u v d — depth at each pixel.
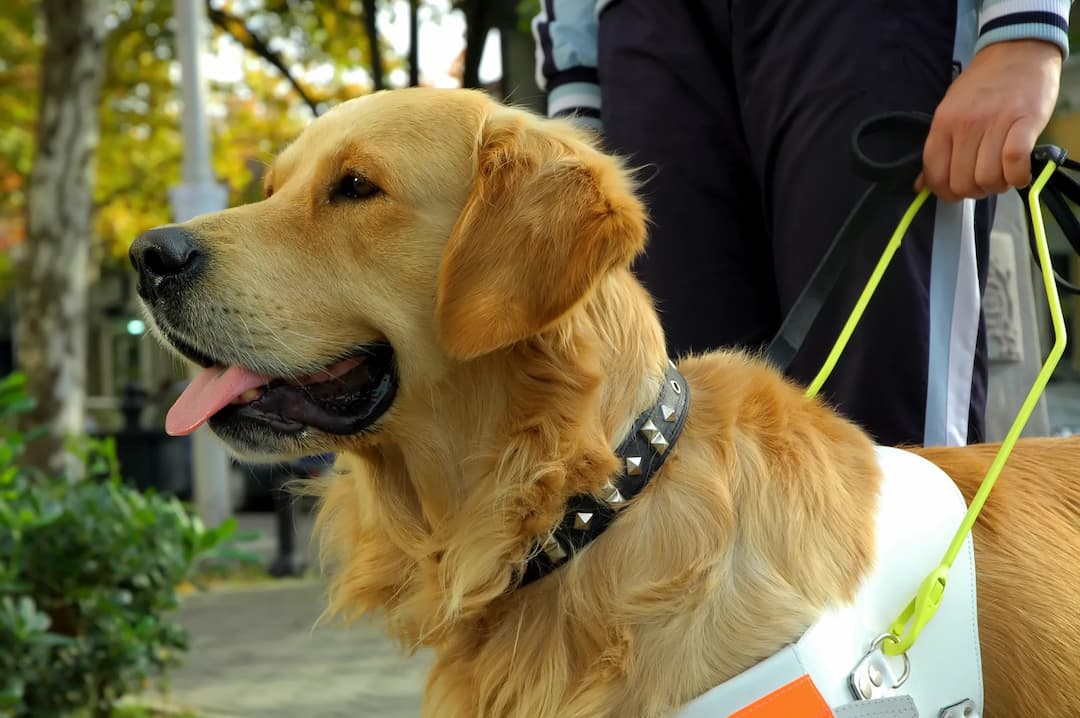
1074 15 6.22
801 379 2.69
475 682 2.13
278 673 5.88
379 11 12.28
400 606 2.35
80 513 4.44
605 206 2.12
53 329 9.63
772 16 2.65
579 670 2.02
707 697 1.91
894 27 2.54
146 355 29.50
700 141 2.84
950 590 2.04
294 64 14.03
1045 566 2.18
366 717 4.99
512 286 2.13
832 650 1.93
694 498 2.06
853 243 2.47
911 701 1.91
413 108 2.35
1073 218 2.47
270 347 2.27
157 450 14.45
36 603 4.38
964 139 2.33
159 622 4.82
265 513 15.09
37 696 4.30
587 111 3.14
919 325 2.54
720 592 1.98
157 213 16.97
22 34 14.11
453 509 2.27
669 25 2.86
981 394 2.68
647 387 2.15
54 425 9.54
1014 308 3.04
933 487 2.17
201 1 10.09
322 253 2.30
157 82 14.50
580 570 2.06
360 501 2.45
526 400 2.15
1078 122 8.95
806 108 2.59
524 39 10.98
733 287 2.87
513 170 2.20
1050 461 2.39
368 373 2.36
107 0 9.84
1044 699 2.11
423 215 2.28
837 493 2.10
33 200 9.72
